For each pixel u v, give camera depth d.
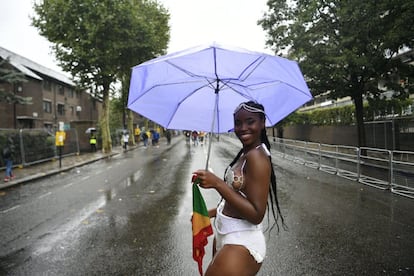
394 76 15.41
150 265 4.29
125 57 24.88
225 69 2.21
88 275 4.02
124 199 8.38
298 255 4.55
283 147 19.94
